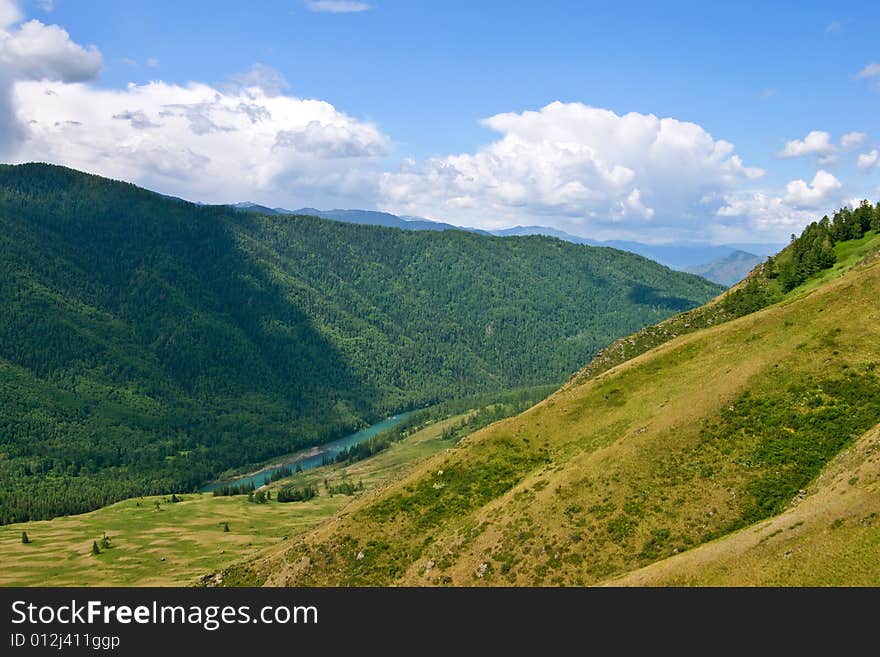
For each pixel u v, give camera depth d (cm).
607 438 9256
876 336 8819
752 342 10106
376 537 9231
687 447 8112
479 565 7606
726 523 6806
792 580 4994
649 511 7338
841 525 5288
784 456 7394
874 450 6191
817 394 8106
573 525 7581
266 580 9475
